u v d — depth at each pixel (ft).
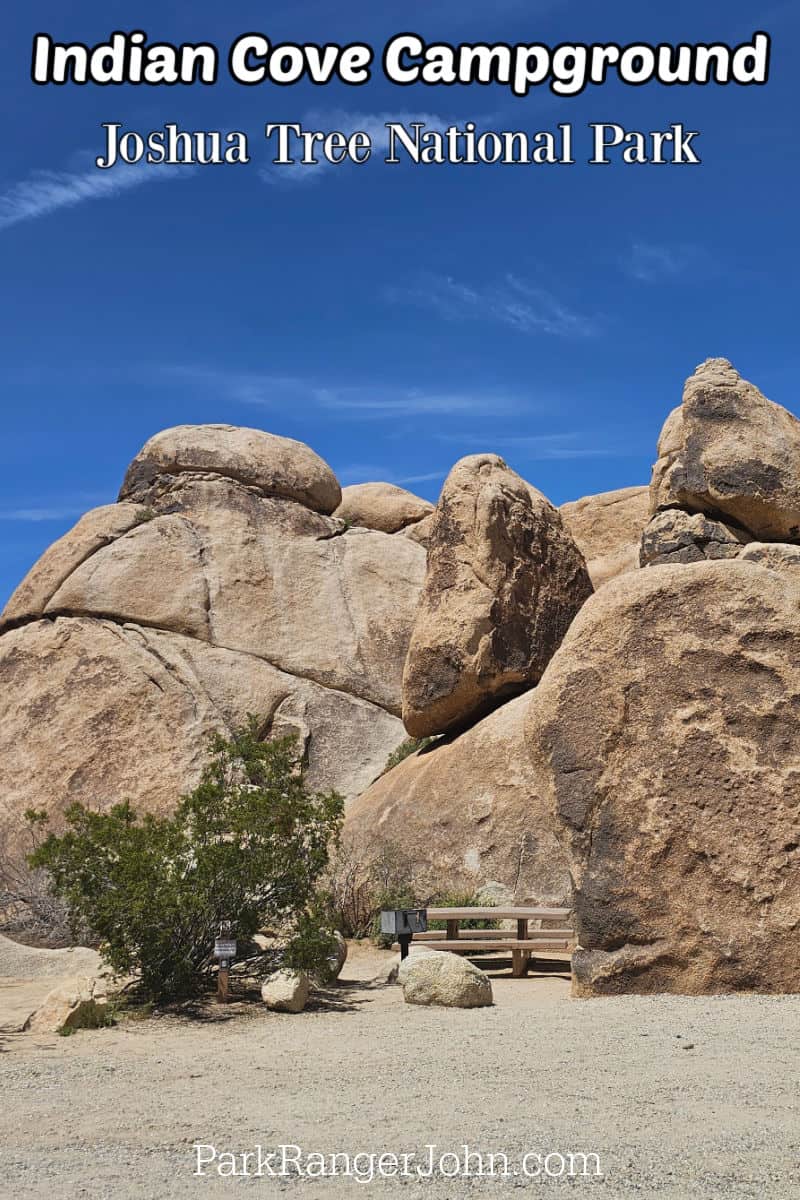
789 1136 20.01
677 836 34.68
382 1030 30.42
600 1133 20.39
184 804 37.86
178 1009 34.12
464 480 60.70
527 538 60.23
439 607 58.95
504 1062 25.72
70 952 47.29
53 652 66.18
